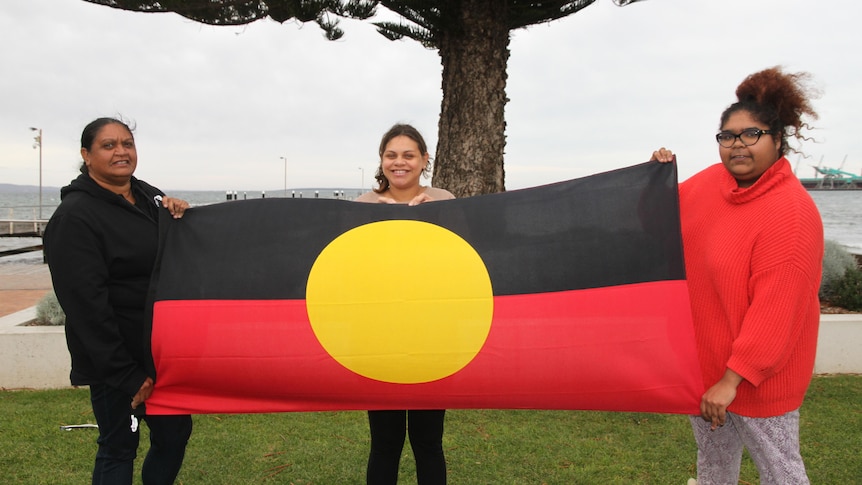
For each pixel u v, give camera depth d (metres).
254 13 6.61
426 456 2.59
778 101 2.16
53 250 2.25
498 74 6.39
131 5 6.16
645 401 2.39
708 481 2.52
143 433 3.94
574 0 7.78
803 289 2.06
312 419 4.14
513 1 7.29
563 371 2.42
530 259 2.50
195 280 2.54
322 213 2.65
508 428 3.95
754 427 2.23
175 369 2.50
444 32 6.58
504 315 2.46
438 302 2.48
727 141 2.19
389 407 2.51
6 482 3.13
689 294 2.40
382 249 2.55
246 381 2.51
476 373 2.46
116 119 2.43
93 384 2.41
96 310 2.27
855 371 5.22
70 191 2.36
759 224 2.13
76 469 3.30
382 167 2.84
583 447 3.64
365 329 2.49
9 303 9.11
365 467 3.37
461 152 6.40
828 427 3.90
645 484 3.16
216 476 3.25
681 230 2.44
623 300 2.42
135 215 2.47
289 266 2.55
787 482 2.21
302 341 2.49
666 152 2.54
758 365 2.07
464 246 2.54
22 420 4.09
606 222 2.49
